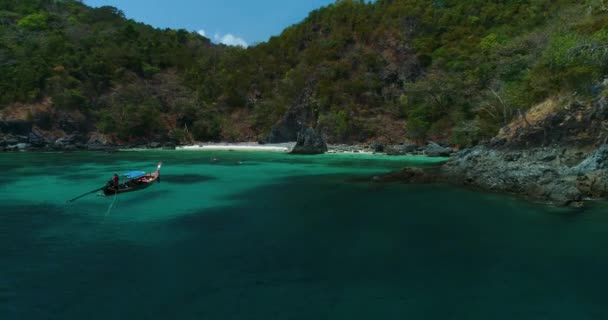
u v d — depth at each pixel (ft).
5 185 114.83
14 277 46.93
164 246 58.75
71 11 486.79
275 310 38.96
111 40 381.60
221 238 62.69
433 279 46.50
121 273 48.21
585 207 82.07
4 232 66.08
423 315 38.01
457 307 39.63
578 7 209.97
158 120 322.34
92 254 55.06
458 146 231.30
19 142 253.85
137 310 39.01
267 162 183.11
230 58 414.41
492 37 267.18
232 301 40.91
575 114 118.52
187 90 374.63
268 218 75.92
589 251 55.57
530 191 93.25
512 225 69.41
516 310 39.01
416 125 259.80
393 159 196.65
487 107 217.97
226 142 333.01
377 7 392.68
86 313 38.37
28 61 308.60
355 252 55.98
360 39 351.46
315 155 222.28
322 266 50.65
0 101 280.10
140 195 99.76
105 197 97.04
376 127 284.41
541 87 152.76
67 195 99.40
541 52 192.75
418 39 329.93
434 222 72.23
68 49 339.36
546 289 43.68
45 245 59.06
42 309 39.17
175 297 41.81
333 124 285.64
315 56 353.51
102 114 304.09
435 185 111.45
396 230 67.10
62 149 252.42
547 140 120.78
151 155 221.05
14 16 411.13
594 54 132.05
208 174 139.95
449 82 261.65
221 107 368.89
